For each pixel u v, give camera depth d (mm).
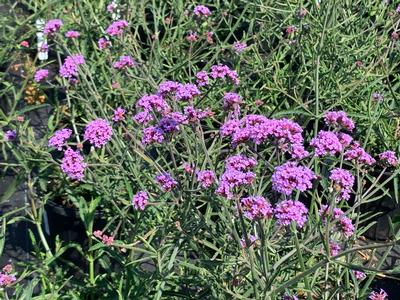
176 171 841
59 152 1229
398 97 1325
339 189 697
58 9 1464
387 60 1326
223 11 1484
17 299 896
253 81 1425
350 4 1412
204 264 822
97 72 1344
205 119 1126
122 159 910
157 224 926
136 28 1403
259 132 713
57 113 1203
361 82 1217
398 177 1229
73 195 1038
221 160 1012
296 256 776
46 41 1344
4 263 1125
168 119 825
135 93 1171
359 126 1270
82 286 954
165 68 1498
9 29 1498
